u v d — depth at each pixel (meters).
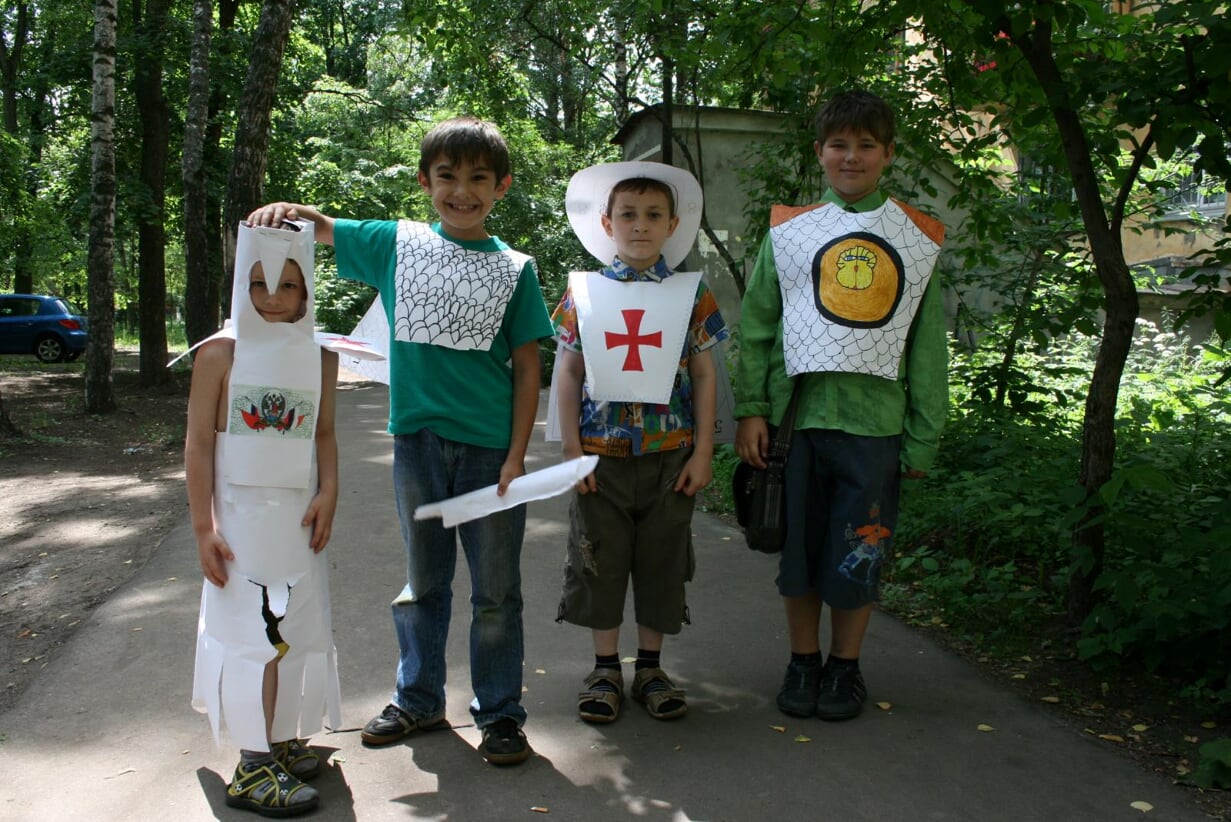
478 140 2.75
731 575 4.77
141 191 14.21
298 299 2.56
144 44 14.11
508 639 2.88
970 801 2.62
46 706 3.18
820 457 3.11
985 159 6.02
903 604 4.28
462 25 10.06
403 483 2.87
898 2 4.54
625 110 12.49
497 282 2.78
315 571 2.68
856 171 3.13
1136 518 3.43
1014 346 6.19
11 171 18.66
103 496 7.02
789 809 2.58
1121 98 3.39
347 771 2.77
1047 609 4.11
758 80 6.76
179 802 2.58
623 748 2.93
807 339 3.05
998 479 4.80
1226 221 3.82
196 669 2.69
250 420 2.53
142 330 14.44
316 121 23.42
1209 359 7.27
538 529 5.71
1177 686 3.34
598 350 3.02
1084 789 2.69
